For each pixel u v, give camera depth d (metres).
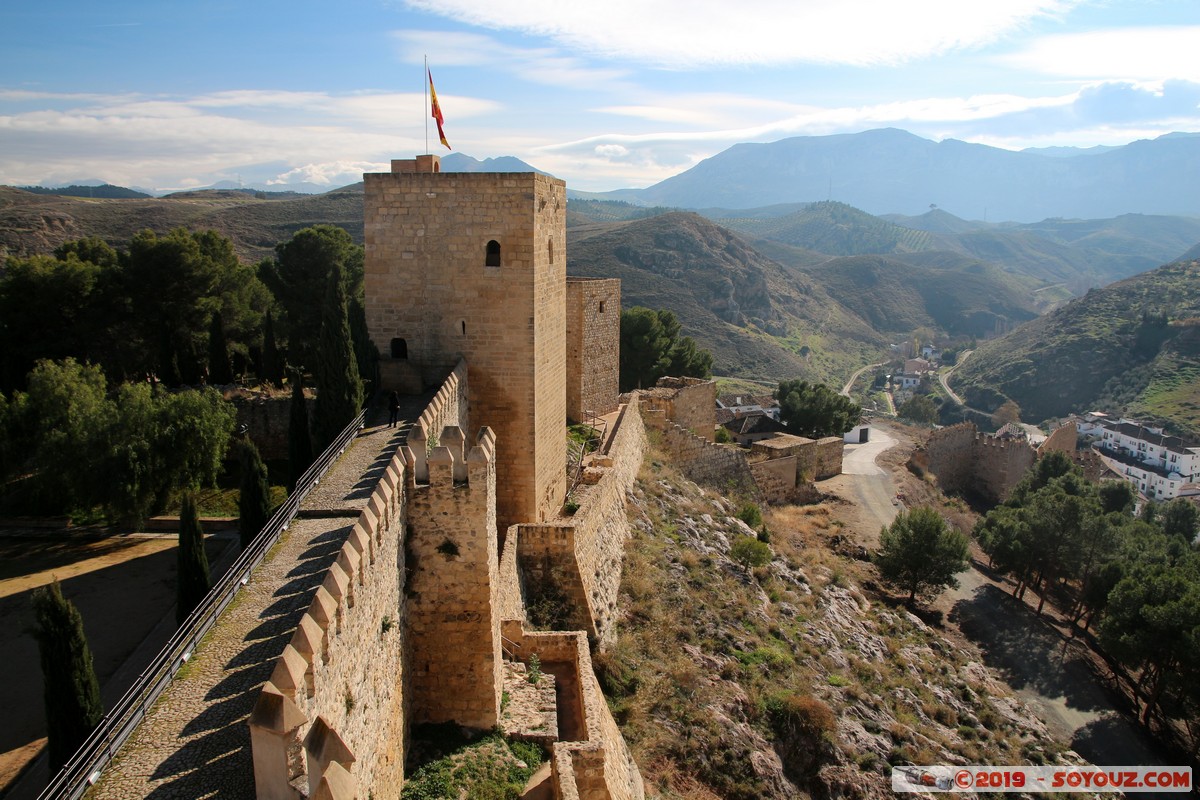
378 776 13.96
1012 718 36.16
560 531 25.14
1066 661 44.22
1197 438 110.88
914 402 142.50
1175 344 136.62
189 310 50.06
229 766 9.91
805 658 32.16
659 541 36.59
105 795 9.34
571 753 15.75
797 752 26.02
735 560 38.94
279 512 17.30
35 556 31.22
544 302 29.53
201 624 12.70
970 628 47.19
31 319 46.12
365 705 13.34
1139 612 39.28
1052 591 54.94
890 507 63.66
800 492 63.78
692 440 53.53
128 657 23.25
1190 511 67.62
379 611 14.52
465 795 15.44
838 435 80.12
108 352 48.06
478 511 16.86
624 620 28.39
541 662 21.27
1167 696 41.25
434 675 17.31
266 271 55.56
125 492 31.62
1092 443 115.69
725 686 26.80
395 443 23.03
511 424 28.66
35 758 18.64
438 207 27.67
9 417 34.59
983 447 81.75
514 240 27.59
